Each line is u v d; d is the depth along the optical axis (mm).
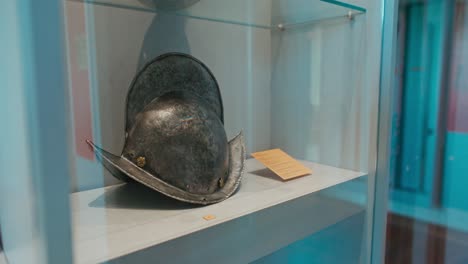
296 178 859
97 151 666
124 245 482
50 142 366
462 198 1591
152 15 814
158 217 594
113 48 752
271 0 1043
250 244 637
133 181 696
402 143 1532
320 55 955
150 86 755
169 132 664
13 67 419
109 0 729
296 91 1016
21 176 455
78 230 513
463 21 1460
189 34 889
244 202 684
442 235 1623
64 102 374
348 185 848
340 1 842
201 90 857
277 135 1080
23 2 350
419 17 1439
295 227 728
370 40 860
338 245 970
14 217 540
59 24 361
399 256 1467
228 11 939
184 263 536
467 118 1525
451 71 1521
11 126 478
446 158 1619
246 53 1016
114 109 760
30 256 447
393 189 1556
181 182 647
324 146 972
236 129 1015
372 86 870
